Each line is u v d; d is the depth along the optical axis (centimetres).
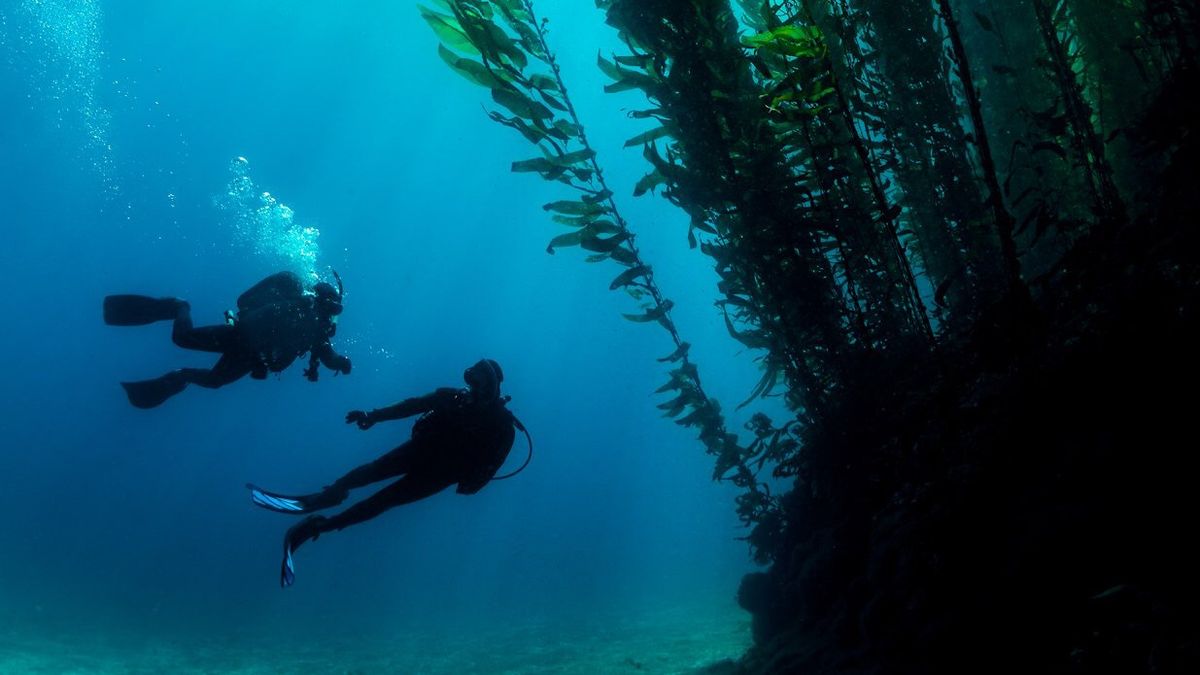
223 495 6900
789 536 681
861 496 554
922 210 741
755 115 600
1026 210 778
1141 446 300
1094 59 698
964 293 677
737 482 716
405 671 1391
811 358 646
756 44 515
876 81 679
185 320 434
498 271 5956
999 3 850
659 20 599
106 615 2548
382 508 427
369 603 3606
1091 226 470
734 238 646
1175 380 303
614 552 5906
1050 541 309
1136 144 518
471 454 439
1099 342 353
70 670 1358
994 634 311
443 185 5422
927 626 347
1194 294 320
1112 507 297
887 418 553
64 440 6369
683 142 643
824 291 601
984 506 373
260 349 434
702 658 961
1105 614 260
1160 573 262
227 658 1681
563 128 684
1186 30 476
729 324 689
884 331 617
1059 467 343
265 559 5353
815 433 624
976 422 427
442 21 676
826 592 541
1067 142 681
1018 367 410
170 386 434
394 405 443
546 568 5422
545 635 1867
